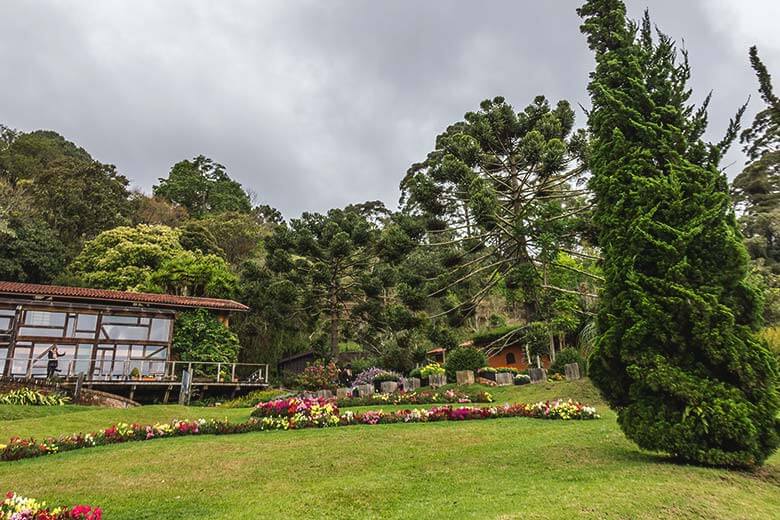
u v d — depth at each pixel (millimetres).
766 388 5816
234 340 23953
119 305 21688
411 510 4727
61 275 28719
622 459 6352
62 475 6605
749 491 5086
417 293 19969
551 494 4949
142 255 30656
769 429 5684
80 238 36031
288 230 26312
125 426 9750
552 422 10125
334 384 20703
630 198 6992
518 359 26172
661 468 5754
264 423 10328
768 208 34625
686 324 6172
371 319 25516
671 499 4664
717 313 5969
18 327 19781
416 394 15281
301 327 29297
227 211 49156
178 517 4801
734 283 6191
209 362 20734
